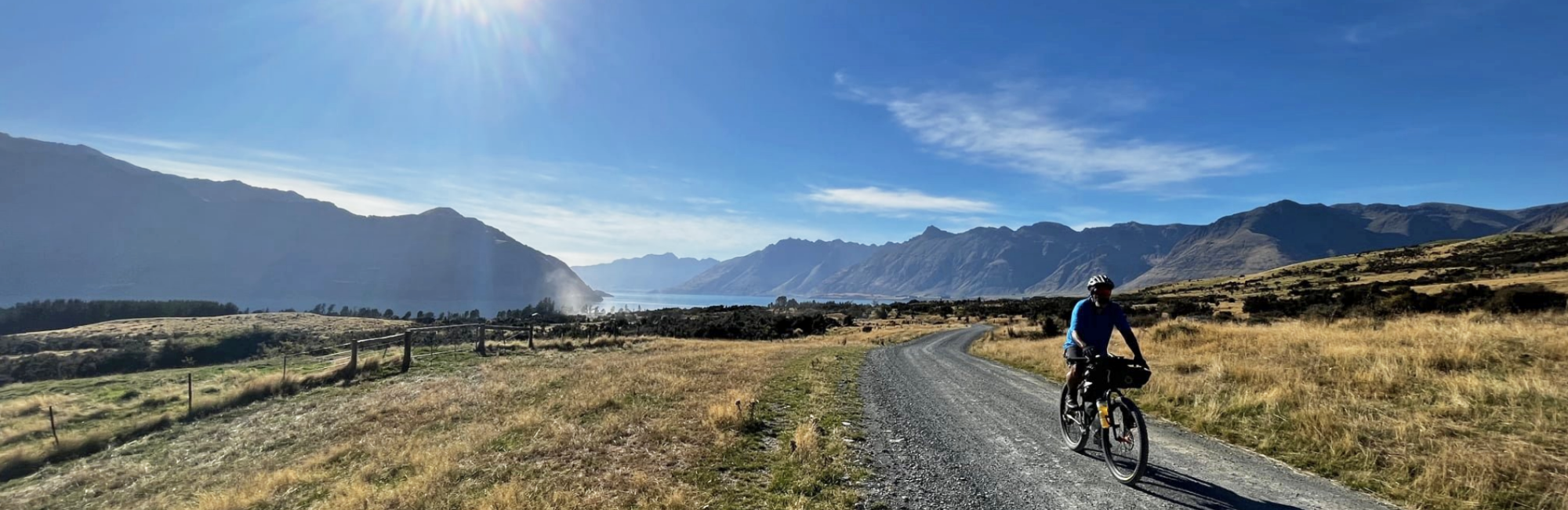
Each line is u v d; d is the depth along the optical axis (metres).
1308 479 6.20
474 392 16.97
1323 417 7.79
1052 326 39.88
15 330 94.75
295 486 8.67
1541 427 6.96
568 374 19.39
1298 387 9.81
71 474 12.01
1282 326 22.55
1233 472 6.52
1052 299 122.50
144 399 19.42
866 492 6.25
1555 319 17.48
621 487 6.58
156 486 10.78
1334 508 5.30
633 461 7.71
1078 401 7.43
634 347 33.72
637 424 10.20
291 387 20.58
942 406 11.49
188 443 14.05
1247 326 24.61
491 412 13.45
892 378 16.38
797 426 9.58
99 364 39.75
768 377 16.69
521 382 18.23
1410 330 15.20
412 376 22.31
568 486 6.71
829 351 29.38
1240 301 75.12
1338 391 9.48
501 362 25.84
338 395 18.80
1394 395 9.14
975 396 12.86
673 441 8.70
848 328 69.06
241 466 11.32
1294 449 7.22
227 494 8.58
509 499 6.13
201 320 74.81
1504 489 5.43
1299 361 12.78
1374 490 5.79
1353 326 20.34
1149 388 11.44
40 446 13.78
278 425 14.98
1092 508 5.55
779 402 12.31
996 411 10.89
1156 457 7.16
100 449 14.17
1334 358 12.29
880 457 7.62
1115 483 6.25
